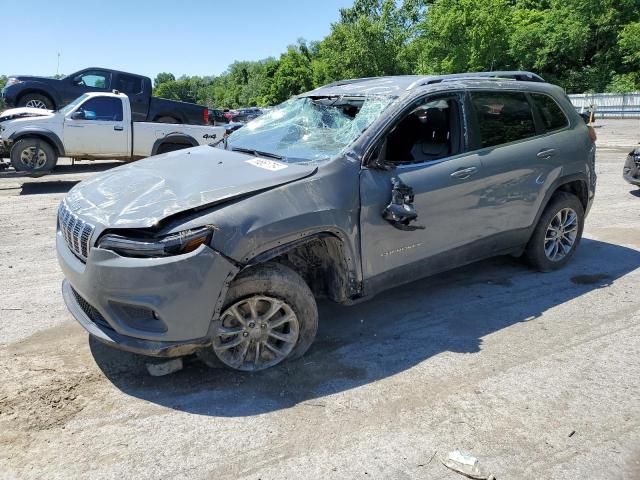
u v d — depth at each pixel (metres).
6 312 4.48
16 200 9.22
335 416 3.11
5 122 10.41
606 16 47.75
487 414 3.13
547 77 50.53
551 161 4.96
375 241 3.77
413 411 3.16
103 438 2.89
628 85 44.41
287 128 4.41
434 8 42.75
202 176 3.54
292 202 3.35
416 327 4.27
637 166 9.18
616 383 3.46
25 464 2.68
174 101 14.82
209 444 2.85
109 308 3.13
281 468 2.68
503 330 4.21
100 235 3.12
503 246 4.81
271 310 3.46
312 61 72.50
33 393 3.28
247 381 3.44
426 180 4.01
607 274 5.44
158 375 3.44
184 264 2.99
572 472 2.67
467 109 4.41
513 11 52.94
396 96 4.11
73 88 14.55
